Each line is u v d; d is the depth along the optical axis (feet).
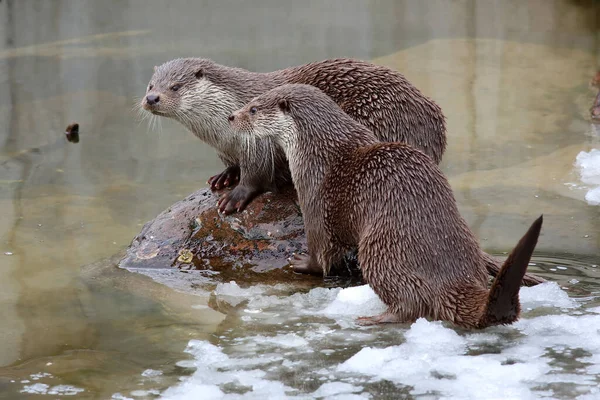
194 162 49.01
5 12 81.66
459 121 54.34
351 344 27.86
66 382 25.93
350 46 70.54
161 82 36.40
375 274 29.45
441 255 28.68
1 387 25.64
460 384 24.70
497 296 26.21
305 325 29.60
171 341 28.66
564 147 49.16
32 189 45.06
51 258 36.47
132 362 27.17
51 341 28.86
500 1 84.07
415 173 29.63
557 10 80.38
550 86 60.49
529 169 45.88
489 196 42.22
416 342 27.37
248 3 85.46
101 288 33.50
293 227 35.27
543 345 26.89
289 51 69.26
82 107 58.49
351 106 35.78
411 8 82.84
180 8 83.71
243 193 36.01
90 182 46.01
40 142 52.42
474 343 27.20
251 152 35.01
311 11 82.43
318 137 32.24
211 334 29.17
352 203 30.81
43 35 75.15
